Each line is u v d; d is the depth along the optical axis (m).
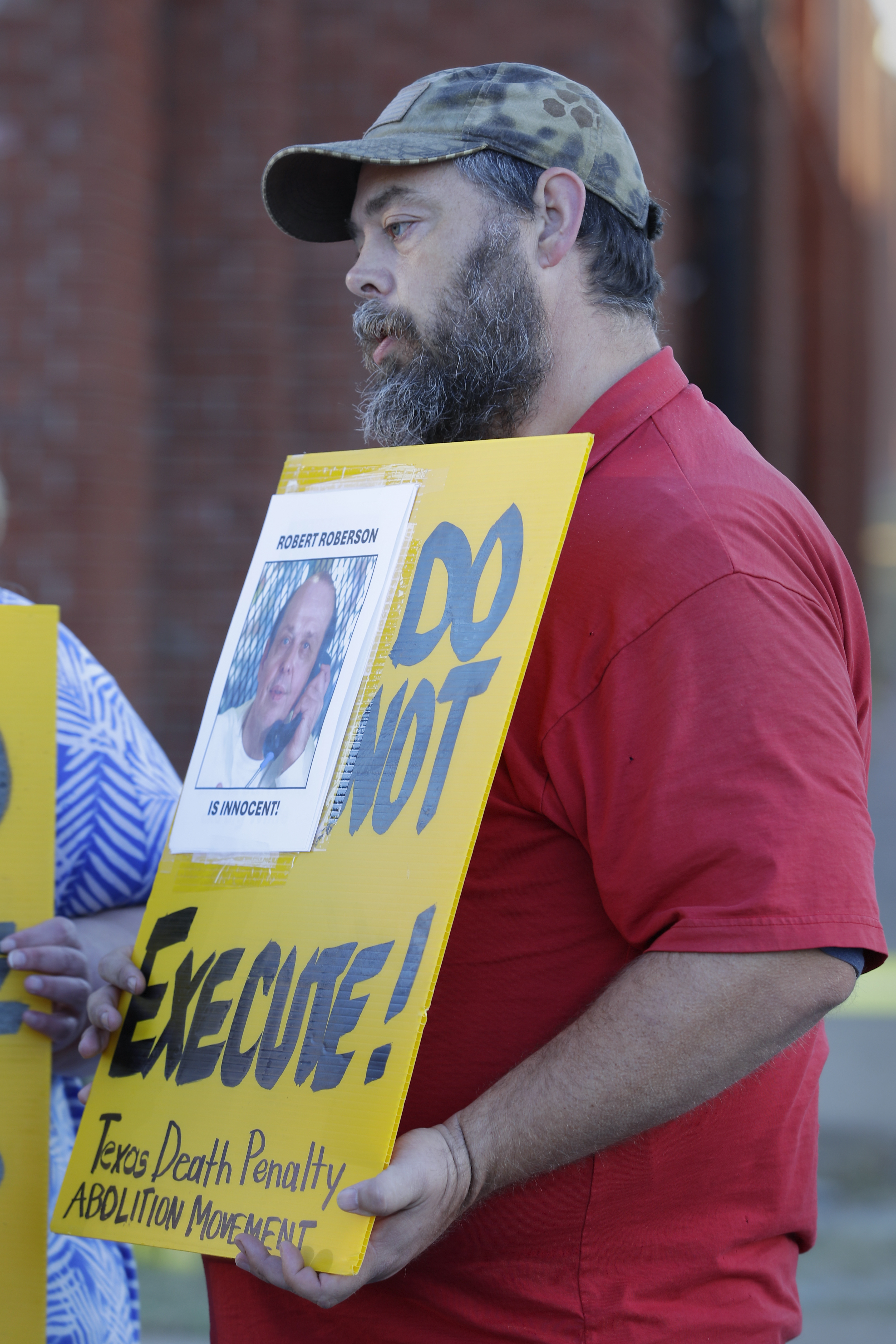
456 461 5.21
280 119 17.23
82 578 15.93
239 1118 4.90
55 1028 5.86
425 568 5.12
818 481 56.84
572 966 5.16
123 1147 5.14
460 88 5.61
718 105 30.38
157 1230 4.94
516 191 5.48
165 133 17.12
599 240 5.61
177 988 5.22
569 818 5.05
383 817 4.89
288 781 5.16
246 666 5.46
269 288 17.12
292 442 17.62
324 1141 4.68
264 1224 4.71
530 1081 4.79
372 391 5.85
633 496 5.10
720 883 4.64
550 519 4.91
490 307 5.47
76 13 15.73
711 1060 4.62
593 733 4.96
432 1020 5.32
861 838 4.68
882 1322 12.46
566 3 17.45
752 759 4.66
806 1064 5.51
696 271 30.20
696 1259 5.14
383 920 4.78
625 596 4.93
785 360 42.28
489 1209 5.13
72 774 6.73
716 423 5.49
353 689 5.11
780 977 4.58
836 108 68.31
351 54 17.50
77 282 15.88
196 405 17.17
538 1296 5.09
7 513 15.35
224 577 17.23
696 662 4.78
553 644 5.05
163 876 5.39
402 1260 4.66
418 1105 5.31
